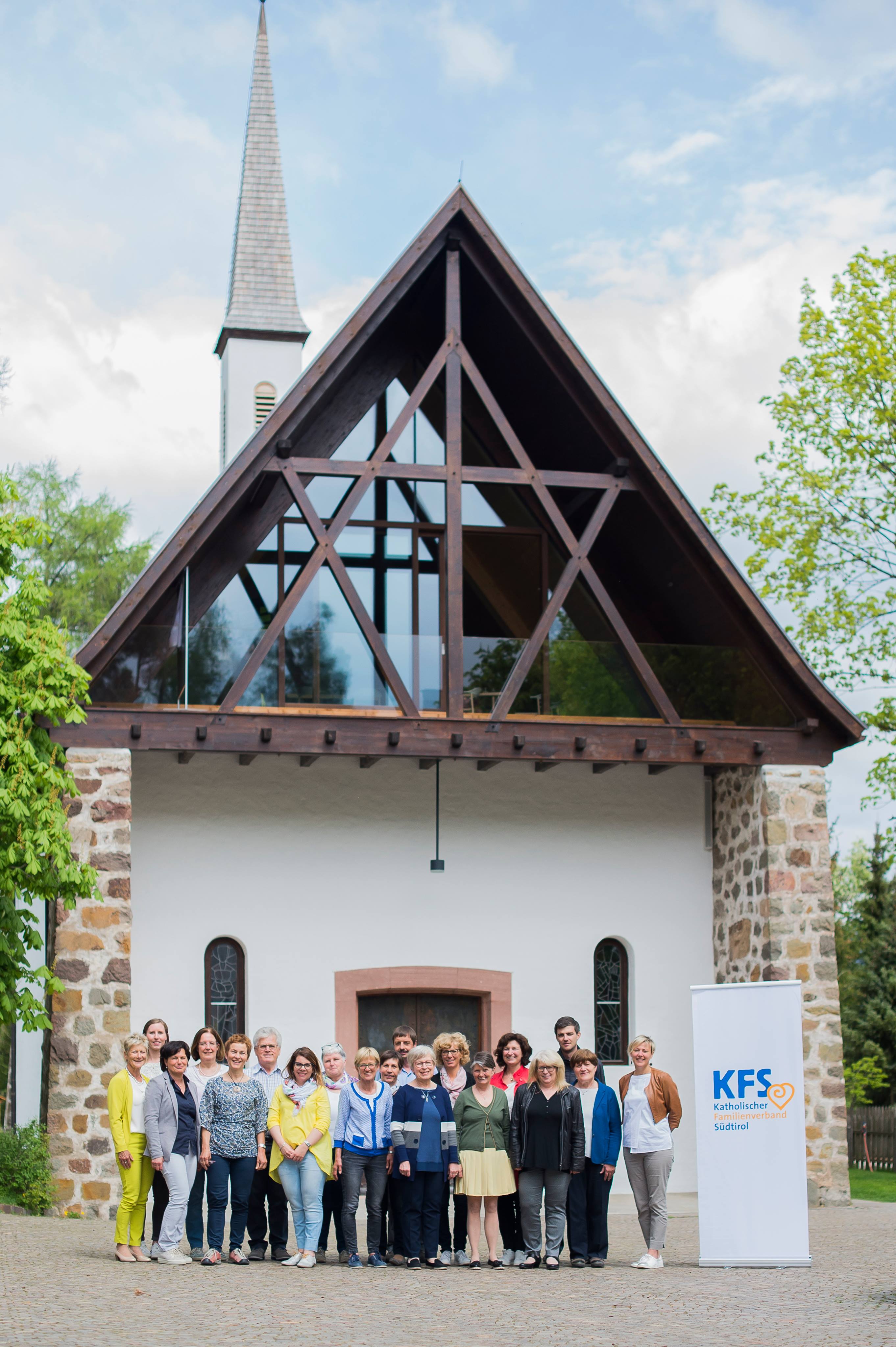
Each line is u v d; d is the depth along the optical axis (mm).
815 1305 8008
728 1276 9227
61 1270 8906
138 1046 9562
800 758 14914
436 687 14555
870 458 22266
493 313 15234
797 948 14523
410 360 16203
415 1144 9492
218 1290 8195
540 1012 15188
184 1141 9445
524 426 16250
